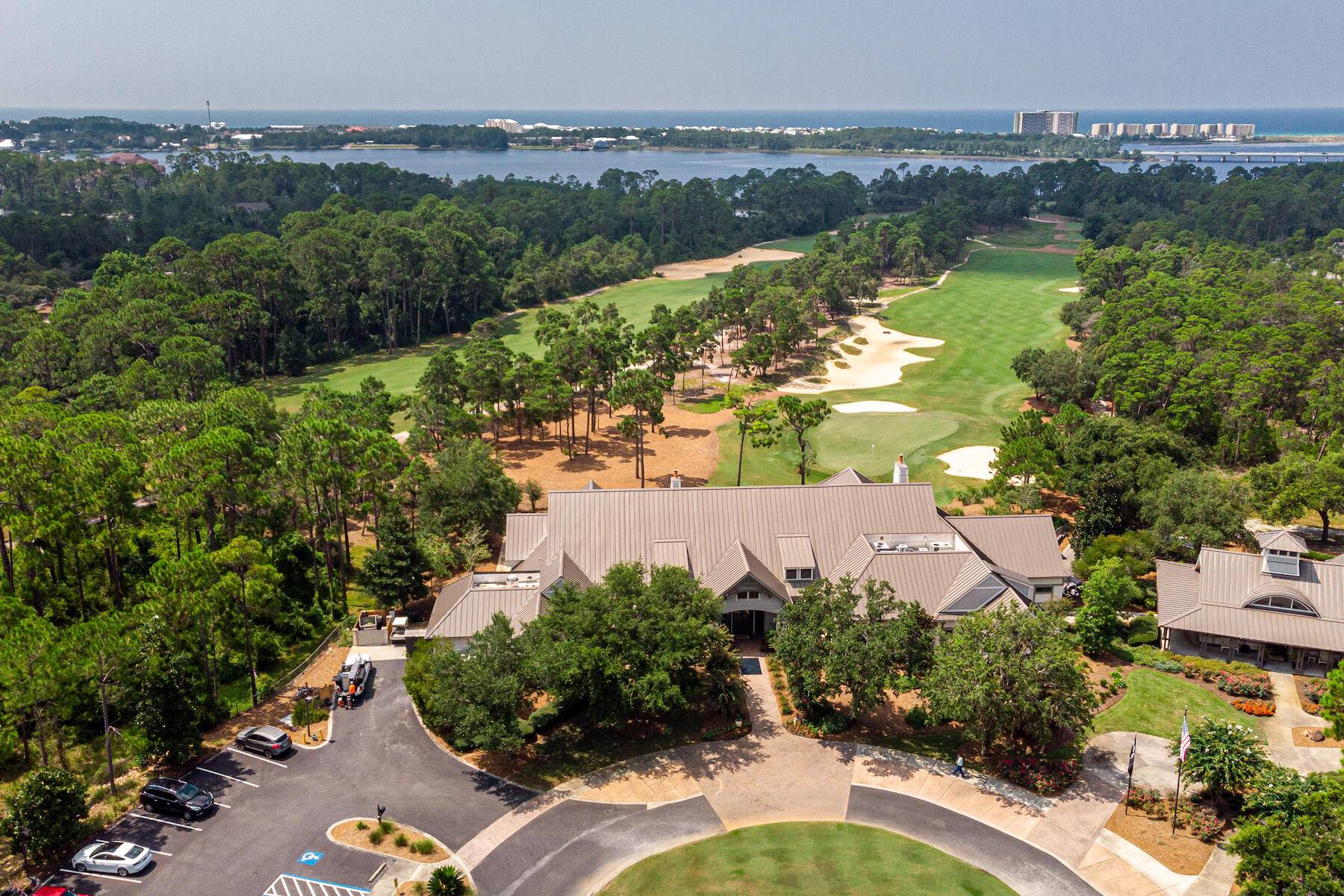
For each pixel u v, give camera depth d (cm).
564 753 5841
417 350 18788
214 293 15900
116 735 5944
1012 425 10800
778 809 5300
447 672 5597
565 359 12706
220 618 6444
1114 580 6981
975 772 5634
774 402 12712
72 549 7131
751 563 7125
